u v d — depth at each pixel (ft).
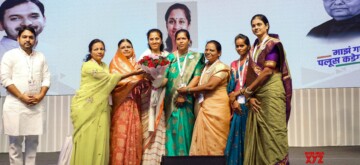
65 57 27.22
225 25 27.09
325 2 27.02
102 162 18.10
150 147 18.67
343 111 28.14
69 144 19.08
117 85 18.54
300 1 26.99
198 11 27.12
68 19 27.22
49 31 27.17
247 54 19.19
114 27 27.22
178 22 27.14
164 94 18.88
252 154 17.75
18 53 19.38
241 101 18.51
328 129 28.25
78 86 27.27
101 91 18.31
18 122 19.15
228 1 27.07
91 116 18.33
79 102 18.58
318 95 28.14
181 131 18.80
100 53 18.88
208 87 18.65
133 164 18.17
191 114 19.15
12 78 19.26
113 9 27.25
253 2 27.02
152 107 18.62
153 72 18.06
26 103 19.15
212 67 18.98
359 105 28.04
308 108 28.25
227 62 27.14
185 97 18.93
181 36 19.25
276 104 17.40
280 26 27.07
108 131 18.42
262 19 17.80
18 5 27.12
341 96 28.04
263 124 17.52
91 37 27.25
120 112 18.47
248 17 27.07
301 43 27.12
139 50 27.25
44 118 19.98
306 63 27.17
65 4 27.22
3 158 26.58
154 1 27.17
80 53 27.25
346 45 27.12
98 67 18.54
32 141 19.80
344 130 28.22
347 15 27.04
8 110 19.20
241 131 18.56
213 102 18.92
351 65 27.22
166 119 19.02
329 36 27.09
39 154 27.66
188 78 18.98
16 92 19.03
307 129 28.32
